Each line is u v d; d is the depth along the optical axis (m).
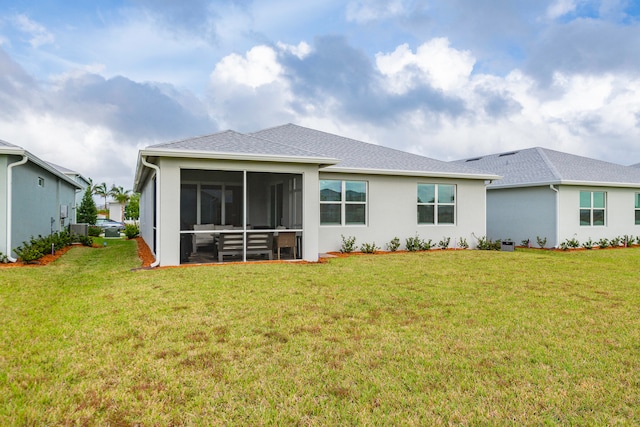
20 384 3.38
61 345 4.25
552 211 16.23
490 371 3.70
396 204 14.20
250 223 14.84
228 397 3.20
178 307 5.75
